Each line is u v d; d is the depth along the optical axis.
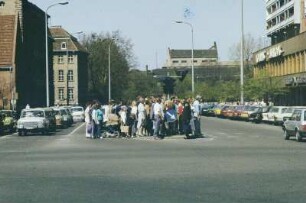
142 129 34.25
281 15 102.56
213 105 89.12
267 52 88.31
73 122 63.50
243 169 15.85
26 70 76.56
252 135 35.41
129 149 24.20
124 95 117.25
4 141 32.19
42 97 87.56
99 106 33.66
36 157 20.81
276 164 17.19
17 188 12.57
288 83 75.50
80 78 122.69
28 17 79.06
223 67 155.00
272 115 52.75
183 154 21.27
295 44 74.06
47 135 38.31
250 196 11.01
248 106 64.00
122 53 112.88
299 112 30.17
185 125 31.27
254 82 74.12
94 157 20.39
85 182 13.44
